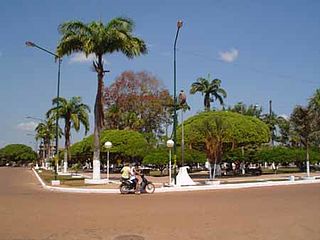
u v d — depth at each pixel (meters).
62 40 36.84
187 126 50.28
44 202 20.50
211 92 70.00
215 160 39.41
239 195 24.08
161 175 59.16
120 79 75.81
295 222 13.66
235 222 13.65
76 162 85.88
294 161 66.06
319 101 51.91
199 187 29.95
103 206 18.44
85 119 67.75
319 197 22.30
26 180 47.81
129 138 62.91
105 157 67.25
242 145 52.78
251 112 86.38
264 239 10.95
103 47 36.38
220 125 39.81
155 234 11.57
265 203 19.34
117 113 74.56
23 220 14.11
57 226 12.87
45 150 130.00
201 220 14.07
